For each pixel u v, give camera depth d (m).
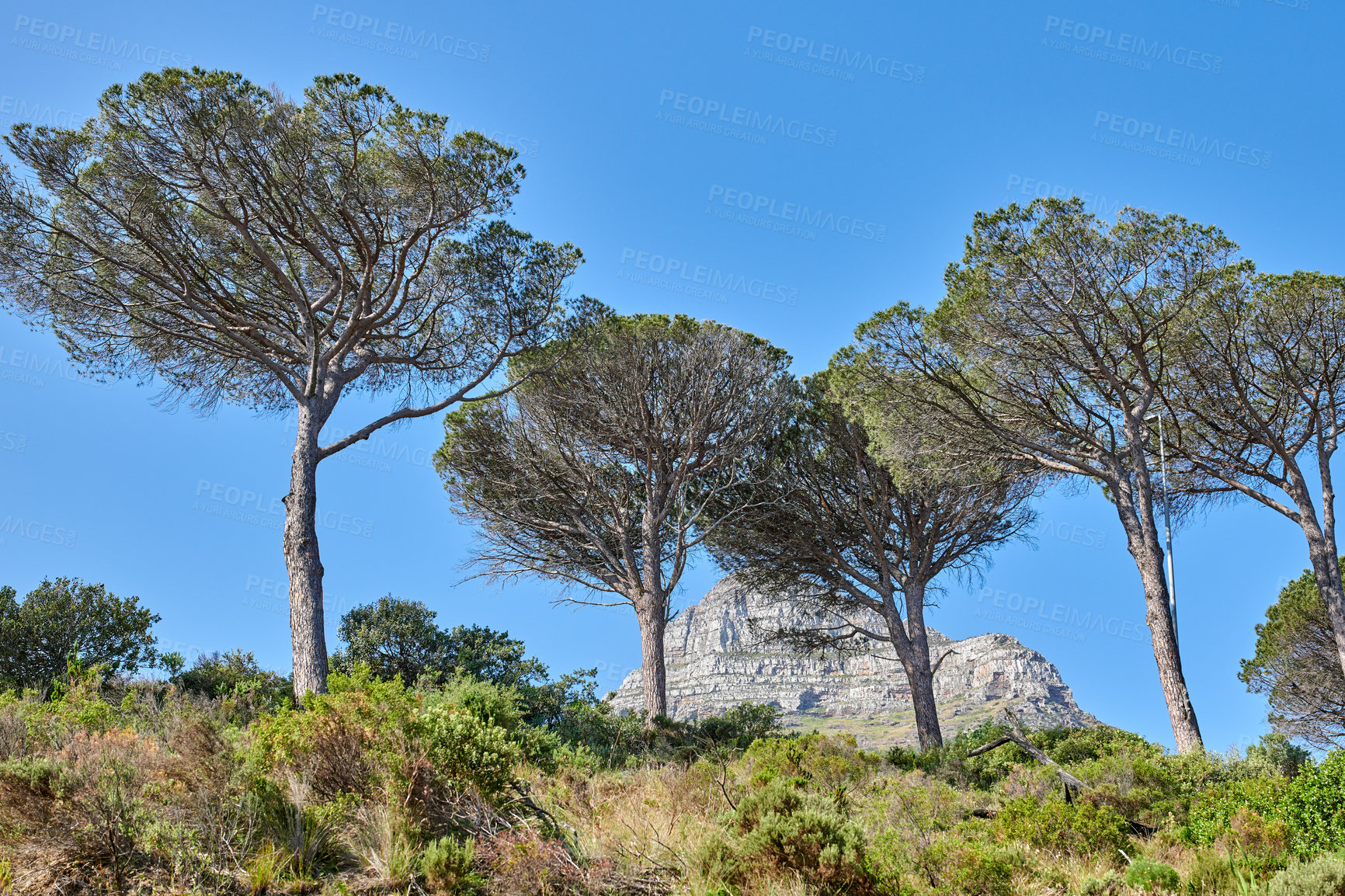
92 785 5.03
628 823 6.14
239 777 5.55
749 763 9.93
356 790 5.83
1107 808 7.36
